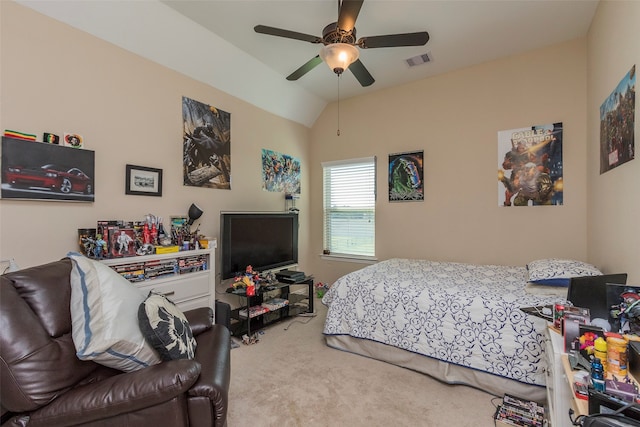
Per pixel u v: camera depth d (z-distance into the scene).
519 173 3.16
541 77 3.04
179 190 2.91
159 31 2.54
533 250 3.11
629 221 1.71
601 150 2.30
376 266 3.23
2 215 1.88
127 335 1.25
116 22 2.33
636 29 1.58
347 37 2.10
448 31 2.72
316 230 4.62
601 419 0.72
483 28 2.69
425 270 3.02
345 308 2.68
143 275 2.36
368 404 1.91
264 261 3.53
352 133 4.29
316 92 4.11
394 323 2.40
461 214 3.49
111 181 2.41
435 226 3.65
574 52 2.89
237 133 3.51
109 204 2.39
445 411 1.84
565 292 2.12
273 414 1.81
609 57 2.08
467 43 2.93
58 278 1.38
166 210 2.79
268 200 3.94
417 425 1.72
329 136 4.51
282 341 2.88
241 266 3.23
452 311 2.17
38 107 2.03
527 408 1.74
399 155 3.89
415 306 2.32
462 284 2.48
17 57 1.94
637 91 1.57
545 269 2.32
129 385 1.13
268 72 3.47
